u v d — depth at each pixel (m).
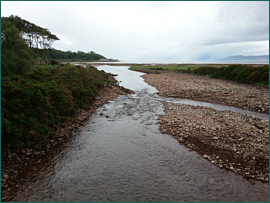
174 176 9.91
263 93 32.12
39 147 12.48
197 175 9.99
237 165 10.83
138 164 11.08
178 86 42.28
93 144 13.77
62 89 18.58
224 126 16.75
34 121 12.77
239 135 14.62
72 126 17.17
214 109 23.47
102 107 25.12
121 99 30.58
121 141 14.34
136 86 45.28
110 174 10.07
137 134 15.73
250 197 8.38
